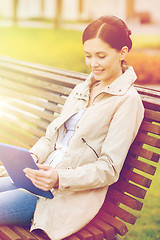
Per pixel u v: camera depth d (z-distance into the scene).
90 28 1.99
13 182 2.34
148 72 10.77
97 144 2.07
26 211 2.09
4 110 3.70
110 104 2.06
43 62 12.95
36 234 2.01
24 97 3.46
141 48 13.88
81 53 13.84
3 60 3.90
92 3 28.08
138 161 2.17
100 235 2.04
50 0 33.06
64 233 1.96
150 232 3.13
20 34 19.45
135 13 23.83
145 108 2.27
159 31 18.98
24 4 32.72
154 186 4.04
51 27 23.33
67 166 2.09
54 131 2.34
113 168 1.96
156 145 2.12
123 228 2.13
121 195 2.19
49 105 3.16
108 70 2.05
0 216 2.01
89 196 2.01
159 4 23.30
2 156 2.00
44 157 2.38
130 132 1.99
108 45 1.97
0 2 33.59
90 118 2.09
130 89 2.07
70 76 3.01
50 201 2.03
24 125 3.44
